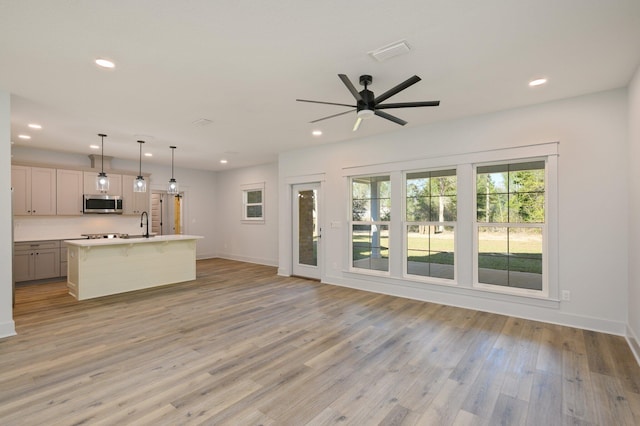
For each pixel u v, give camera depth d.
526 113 3.71
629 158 3.10
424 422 1.92
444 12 2.01
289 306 4.28
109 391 2.23
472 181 4.11
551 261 3.57
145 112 3.91
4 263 3.20
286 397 2.17
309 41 2.35
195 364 2.63
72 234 6.44
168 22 2.10
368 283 5.13
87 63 2.66
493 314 3.91
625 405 2.08
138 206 7.15
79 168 6.27
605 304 3.30
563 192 3.50
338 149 5.51
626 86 3.15
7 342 3.06
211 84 3.09
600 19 2.07
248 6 1.94
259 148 6.06
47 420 1.91
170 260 5.50
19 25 2.11
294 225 6.40
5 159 3.20
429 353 2.85
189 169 8.56
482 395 2.20
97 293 4.63
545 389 2.27
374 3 1.92
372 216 5.22
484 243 4.13
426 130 4.46
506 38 2.31
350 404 2.10
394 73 2.87
